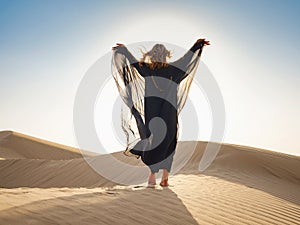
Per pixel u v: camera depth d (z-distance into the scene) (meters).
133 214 4.55
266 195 8.09
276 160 15.70
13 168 21.50
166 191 6.40
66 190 5.88
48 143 46.78
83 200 4.94
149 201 5.38
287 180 14.02
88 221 4.00
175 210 5.06
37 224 3.65
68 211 4.25
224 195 6.94
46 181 19.17
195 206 5.49
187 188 7.31
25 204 4.30
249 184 10.11
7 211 3.92
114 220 4.19
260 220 5.35
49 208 4.27
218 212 5.37
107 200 5.10
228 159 14.90
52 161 21.73
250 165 14.57
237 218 5.22
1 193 4.98
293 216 6.05
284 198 8.49
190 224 4.55
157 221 4.43
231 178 10.98
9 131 46.03
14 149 41.31
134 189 6.36
